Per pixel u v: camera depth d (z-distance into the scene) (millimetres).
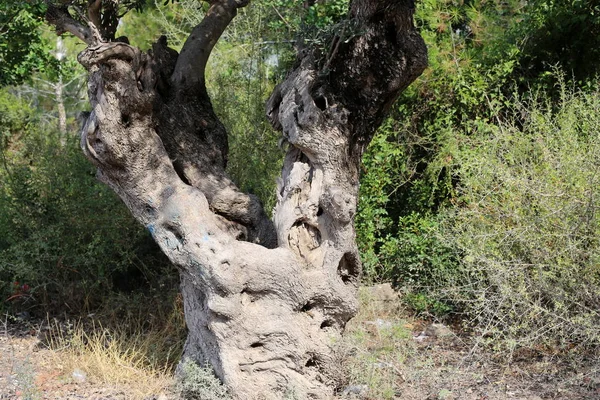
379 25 5434
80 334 7098
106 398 5840
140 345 6738
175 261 5496
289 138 5547
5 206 8469
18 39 9086
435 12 8852
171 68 6211
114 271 8492
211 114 6293
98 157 5625
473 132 8203
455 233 7262
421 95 8852
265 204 8523
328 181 5531
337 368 5691
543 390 5848
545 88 8609
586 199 6195
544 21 8625
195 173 6020
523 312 6145
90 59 5195
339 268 5641
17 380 6039
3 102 14414
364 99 5613
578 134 7070
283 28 8805
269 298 5430
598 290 6082
